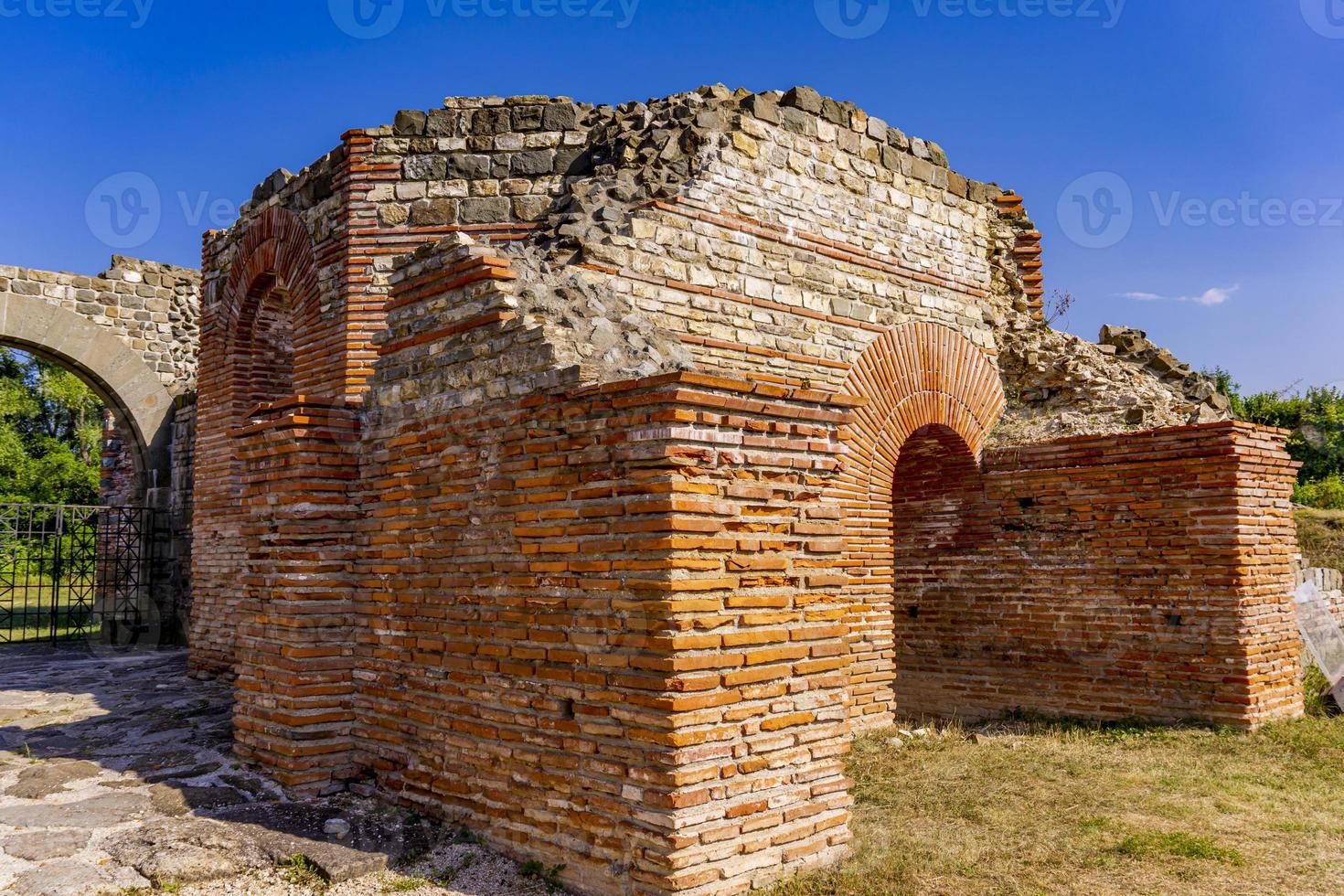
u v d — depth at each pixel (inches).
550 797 204.8
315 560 268.5
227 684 448.5
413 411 259.8
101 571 679.7
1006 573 421.1
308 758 260.1
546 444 215.9
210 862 206.1
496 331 239.1
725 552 195.8
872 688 374.9
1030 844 226.7
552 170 387.5
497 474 229.0
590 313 269.9
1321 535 684.7
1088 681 393.1
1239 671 353.7
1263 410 1109.1
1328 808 259.4
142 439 676.1
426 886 200.8
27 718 364.2
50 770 278.2
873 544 387.2
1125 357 502.3
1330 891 201.6
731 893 188.7
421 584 248.7
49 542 1155.3
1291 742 328.5
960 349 439.5
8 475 1381.6
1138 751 323.9
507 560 223.0
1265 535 370.6
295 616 264.2
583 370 211.2
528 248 316.5
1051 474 409.4
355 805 247.9
